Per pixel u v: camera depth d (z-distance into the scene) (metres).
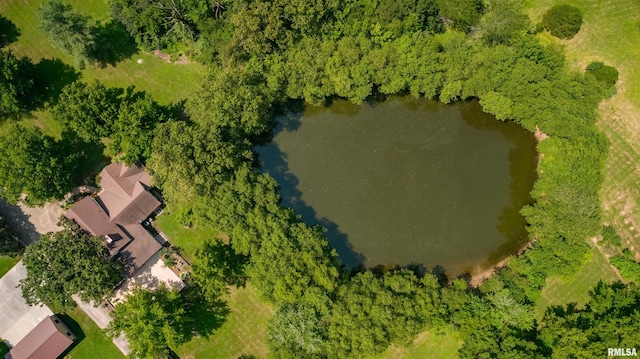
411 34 74.75
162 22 74.81
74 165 71.31
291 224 68.12
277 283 64.00
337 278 67.88
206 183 65.38
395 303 64.44
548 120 71.50
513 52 73.06
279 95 73.81
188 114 74.31
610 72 75.56
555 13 76.88
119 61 77.12
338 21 74.12
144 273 71.88
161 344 65.31
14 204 72.12
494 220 74.88
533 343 65.75
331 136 77.31
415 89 74.19
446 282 73.00
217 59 74.69
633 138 76.94
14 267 72.38
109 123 70.00
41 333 67.88
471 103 78.00
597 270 73.25
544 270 68.94
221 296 71.94
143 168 72.50
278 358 65.12
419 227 74.50
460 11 74.00
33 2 77.12
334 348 64.06
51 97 75.75
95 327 71.12
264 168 76.19
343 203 75.00
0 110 73.56
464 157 76.69
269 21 69.31
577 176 70.44
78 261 64.62
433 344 71.25
